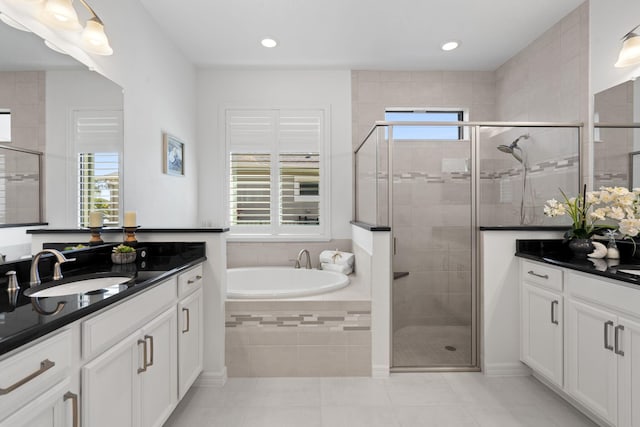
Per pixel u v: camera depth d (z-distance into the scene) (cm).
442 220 244
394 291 242
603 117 225
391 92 353
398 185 243
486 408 195
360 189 321
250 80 349
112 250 193
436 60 330
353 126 352
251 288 328
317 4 238
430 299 243
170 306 169
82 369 103
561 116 262
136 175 229
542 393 211
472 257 244
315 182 353
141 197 236
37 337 83
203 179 350
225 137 350
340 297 242
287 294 239
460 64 340
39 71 148
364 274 268
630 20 206
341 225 353
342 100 351
